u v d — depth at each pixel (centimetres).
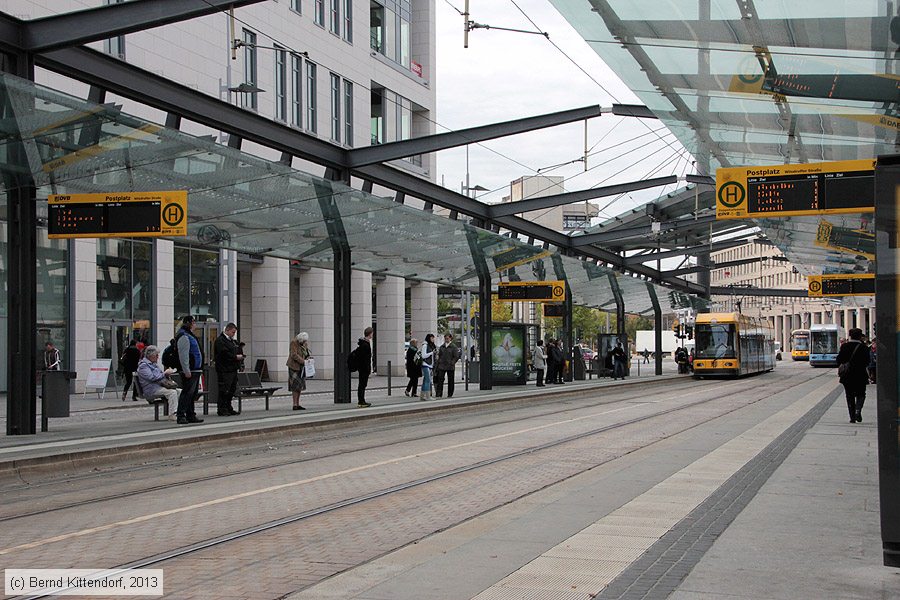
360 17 4841
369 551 817
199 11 1540
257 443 1766
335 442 1786
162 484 1235
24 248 1708
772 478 1233
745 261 5812
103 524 948
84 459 1406
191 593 671
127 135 1614
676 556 770
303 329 4612
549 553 788
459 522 955
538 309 5931
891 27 1395
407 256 3078
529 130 2519
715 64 1678
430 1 5772
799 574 707
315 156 2305
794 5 1347
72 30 1569
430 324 5772
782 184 1886
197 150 1708
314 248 2695
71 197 1769
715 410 2686
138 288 3378
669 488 1154
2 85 1408
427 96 5703
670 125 2158
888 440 683
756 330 6175
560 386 3947
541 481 1248
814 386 4366
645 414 2528
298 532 907
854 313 10675
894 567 723
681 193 3944
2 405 2830
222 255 3753
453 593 661
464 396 3119
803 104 1844
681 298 6562
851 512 975
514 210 3288
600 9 1464
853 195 1845
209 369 2228
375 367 5397
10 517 992
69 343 3081
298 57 4247
